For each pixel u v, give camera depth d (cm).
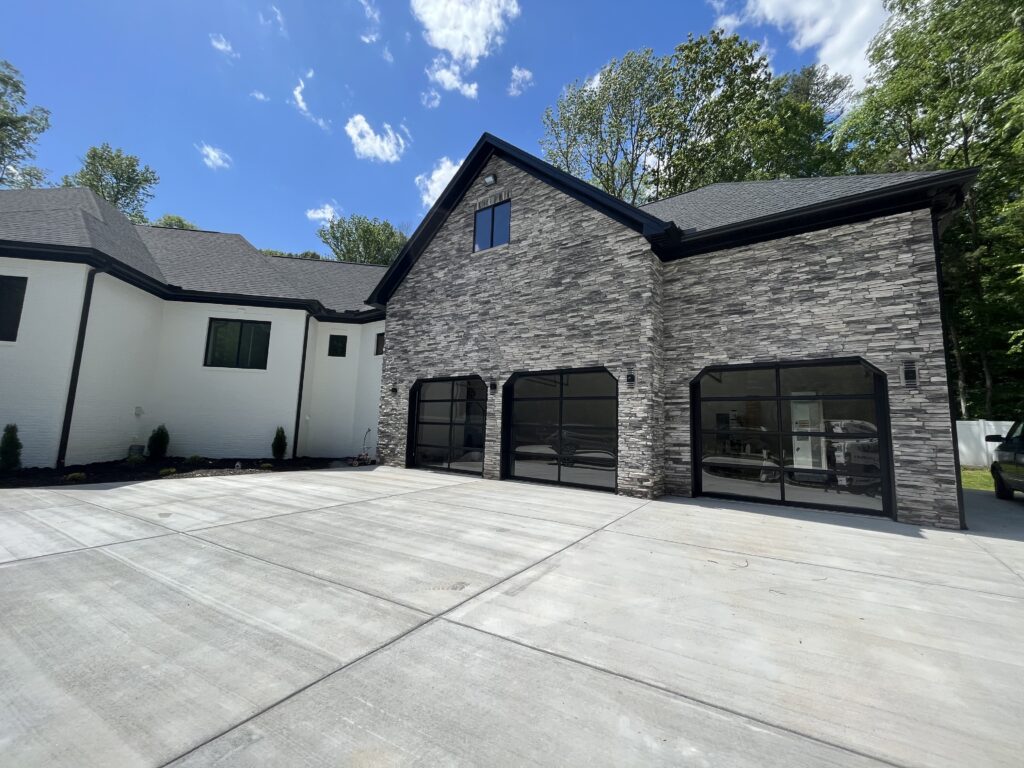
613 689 238
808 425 785
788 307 780
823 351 743
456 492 870
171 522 581
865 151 2056
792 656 277
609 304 905
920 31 1700
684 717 215
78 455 1007
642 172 2514
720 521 650
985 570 448
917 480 655
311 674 246
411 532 557
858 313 718
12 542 482
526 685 239
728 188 1122
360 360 1523
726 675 254
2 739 191
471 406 1177
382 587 377
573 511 706
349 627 304
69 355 980
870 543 543
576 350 947
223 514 632
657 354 882
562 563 449
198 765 178
